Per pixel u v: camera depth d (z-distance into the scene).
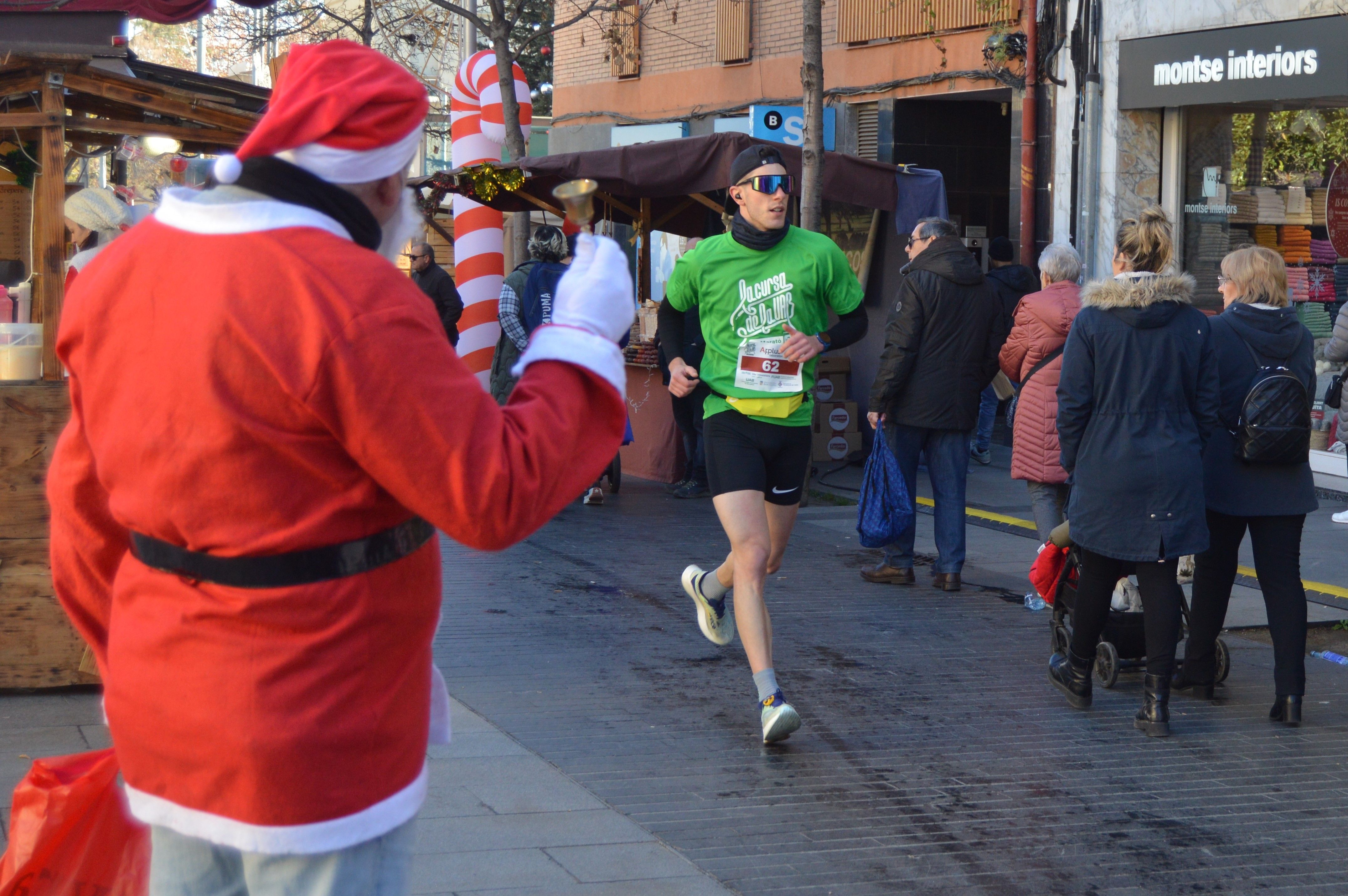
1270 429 5.04
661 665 5.91
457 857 3.74
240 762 1.75
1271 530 5.22
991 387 12.37
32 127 4.95
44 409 4.95
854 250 12.49
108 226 5.16
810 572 7.99
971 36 14.72
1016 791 4.45
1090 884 3.73
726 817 4.16
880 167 10.69
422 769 1.94
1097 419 5.04
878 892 3.64
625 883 3.61
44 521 5.01
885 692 5.57
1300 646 5.19
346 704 1.79
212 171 1.79
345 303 1.71
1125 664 5.79
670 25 19.33
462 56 22.28
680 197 12.66
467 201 13.98
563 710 5.23
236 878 1.95
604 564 8.08
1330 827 4.18
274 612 1.75
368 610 1.81
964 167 16.23
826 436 12.40
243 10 20.72
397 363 1.70
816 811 4.23
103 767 2.21
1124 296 4.97
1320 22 10.73
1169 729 5.11
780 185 4.97
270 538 1.74
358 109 1.79
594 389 1.88
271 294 1.71
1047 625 6.75
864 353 12.37
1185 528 4.93
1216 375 5.04
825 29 16.66
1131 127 12.54
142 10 7.92
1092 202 12.79
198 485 1.73
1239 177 12.07
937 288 7.19
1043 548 5.63
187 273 1.75
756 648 4.80
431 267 12.37
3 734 4.64
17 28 4.89
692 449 10.66
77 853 2.21
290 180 1.79
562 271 9.95
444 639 6.29
